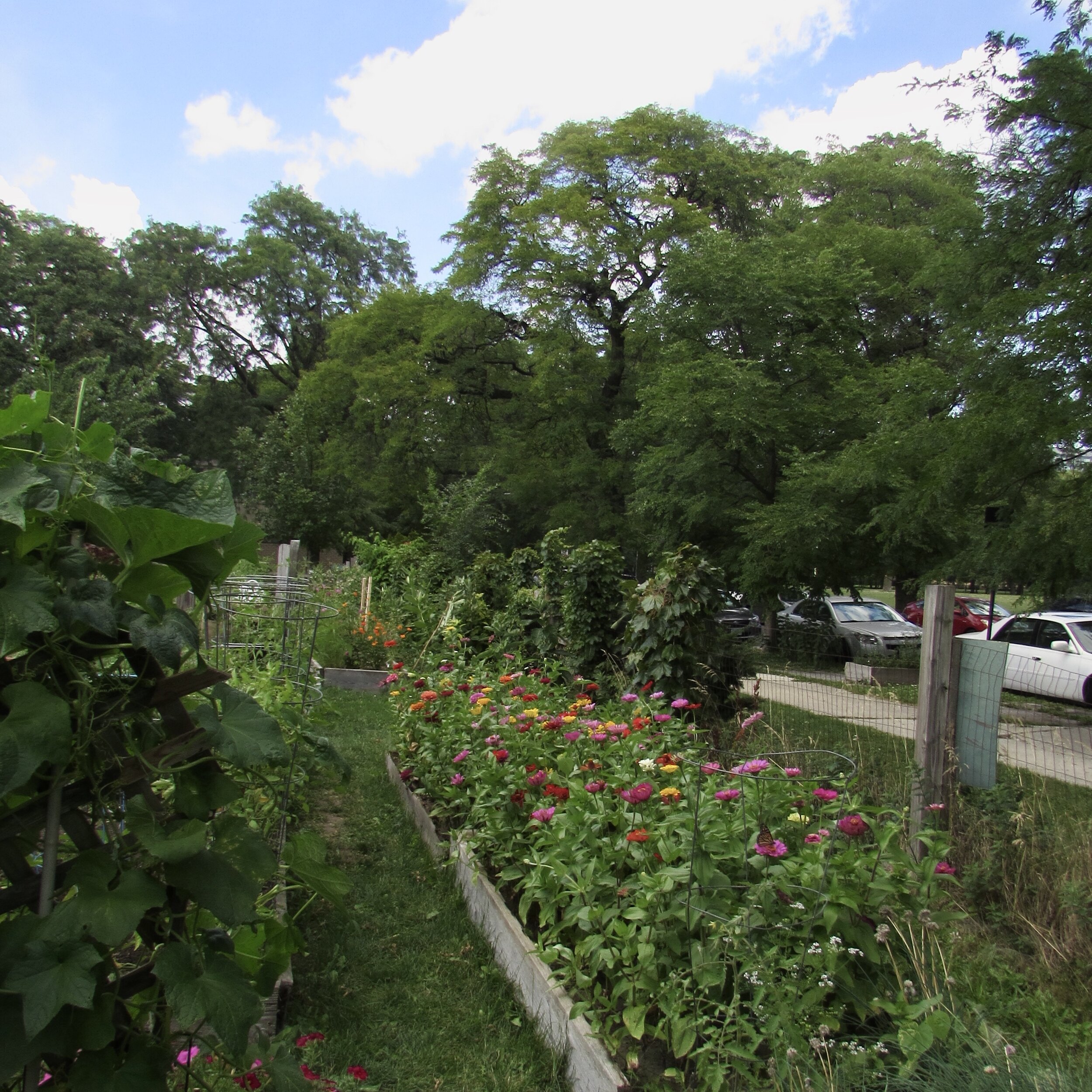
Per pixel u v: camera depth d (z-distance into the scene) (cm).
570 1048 291
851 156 2578
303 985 357
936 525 1378
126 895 149
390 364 2695
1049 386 933
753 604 1831
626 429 2055
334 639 1110
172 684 164
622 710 522
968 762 427
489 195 2556
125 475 160
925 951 287
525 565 1233
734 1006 251
